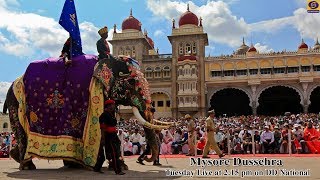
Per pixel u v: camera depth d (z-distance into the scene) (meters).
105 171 9.62
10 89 11.17
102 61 10.32
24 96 10.77
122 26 59.53
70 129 10.16
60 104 10.36
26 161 10.36
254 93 54.91
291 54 54.31
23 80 10.89
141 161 11.57
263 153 17.69
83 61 10.47
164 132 18.69
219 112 63.38
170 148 18.16
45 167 11.14
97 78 10.12
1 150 18.81
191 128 16.27
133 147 18.55
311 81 52.47
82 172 9.46
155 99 57.53
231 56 56.41
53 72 10.62
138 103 10.23
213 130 13.59
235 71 55.97
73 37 10.38
